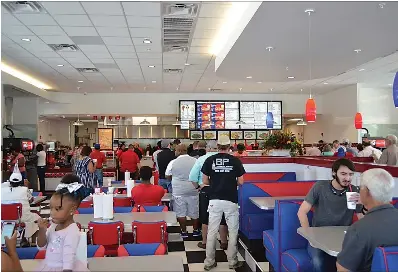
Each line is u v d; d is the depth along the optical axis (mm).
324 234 2459
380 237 1800
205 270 3971
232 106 12523
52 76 9594
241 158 6684
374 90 11164
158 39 6207
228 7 4773
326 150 8719
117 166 11078
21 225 4293
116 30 5742
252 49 5488
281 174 6086
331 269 2775
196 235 5383
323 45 5246
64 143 16797
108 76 9570
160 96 12656
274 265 3445
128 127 15492
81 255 1997
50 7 4773
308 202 2867
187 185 5250
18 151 8531
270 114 8391
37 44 6555
